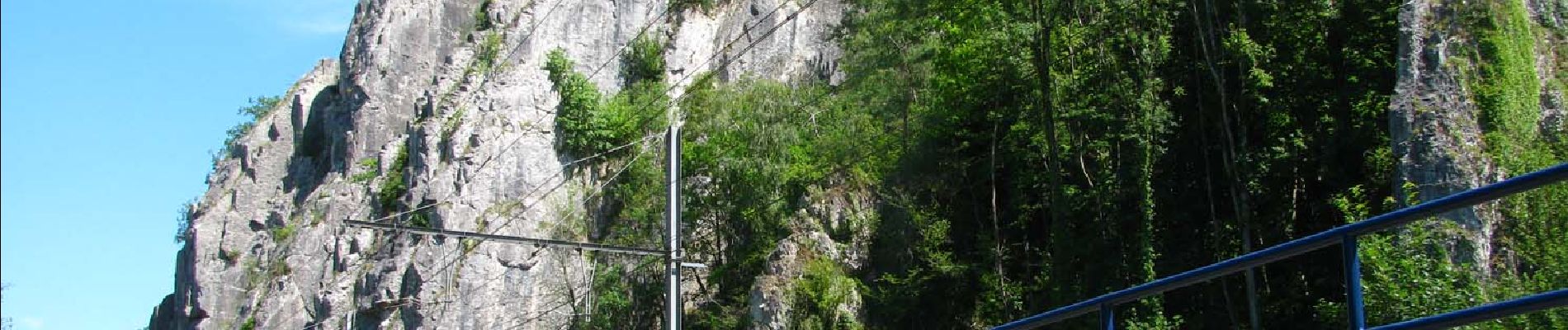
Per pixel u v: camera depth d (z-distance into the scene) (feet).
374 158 396.16
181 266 420.36
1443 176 159.12
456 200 337.52
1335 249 184.44
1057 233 209.05
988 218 248.32
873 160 273.95
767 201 277.44
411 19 417.08
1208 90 204.74
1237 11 202.80
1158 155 204.03
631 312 286.66
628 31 398.01
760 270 270.26
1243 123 194.08
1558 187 151.23
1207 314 193.88
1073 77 211.61
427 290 325.42
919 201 258.37
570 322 289.94
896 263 251.19
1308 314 182.50
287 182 424.87
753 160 283.18
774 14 402.31
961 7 263.49
